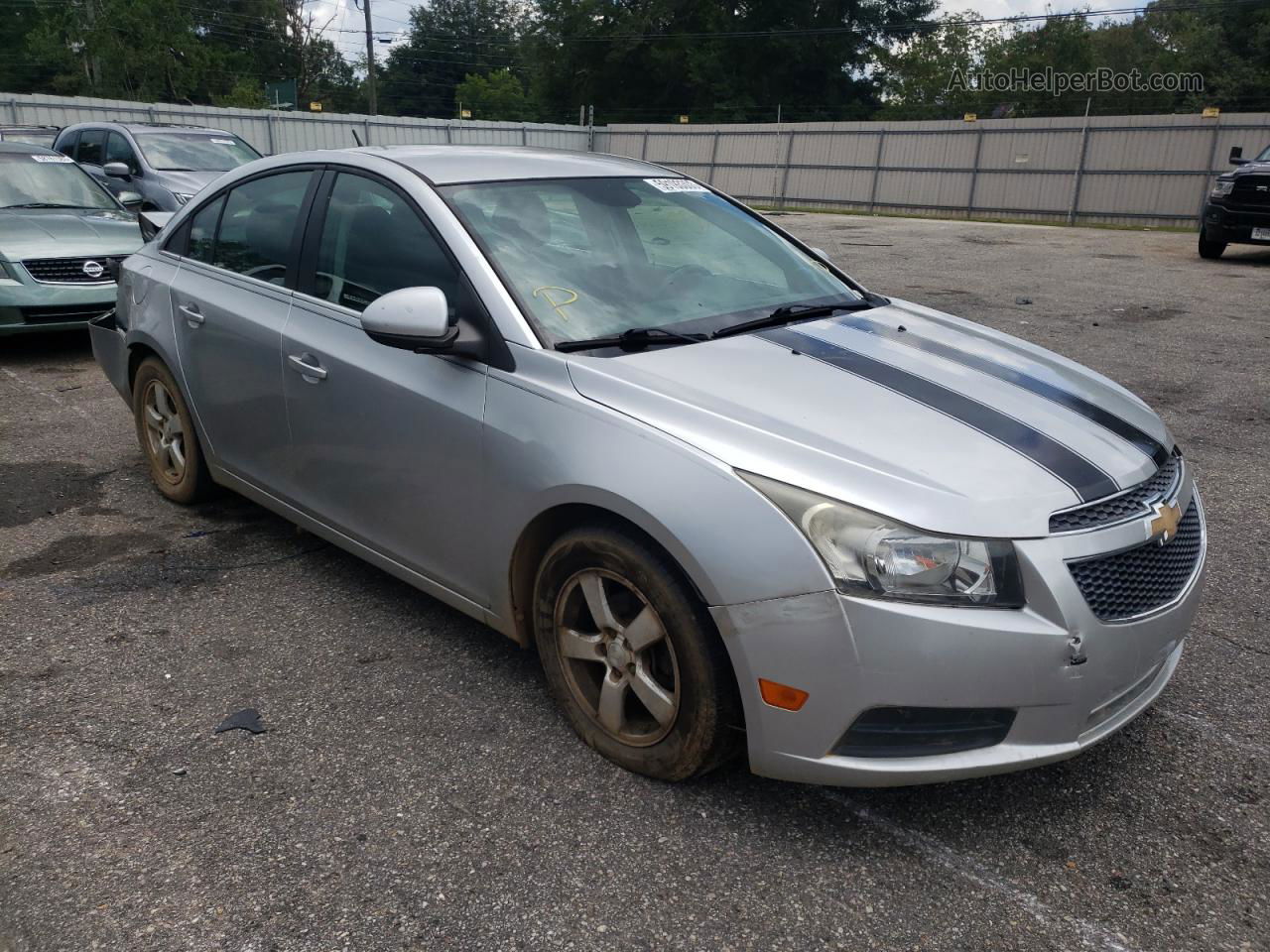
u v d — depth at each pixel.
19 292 7.42
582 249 3.38
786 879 2.43
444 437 3.09
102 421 6.14
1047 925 2.30
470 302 3.10
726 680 2.54
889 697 2.33
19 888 2.37
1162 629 2.56
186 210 4.57
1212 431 6.25
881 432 2.60
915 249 17.77
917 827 2.62
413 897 2.35
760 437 2.52
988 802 2.73
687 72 51.19
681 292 3.40
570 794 2.72
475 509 3.04
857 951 2.21
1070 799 2.75
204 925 2.26
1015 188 28.92
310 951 2.19
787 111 51.28
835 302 3.70
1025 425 2.73
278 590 3.93
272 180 4.09
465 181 3.46
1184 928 2.29
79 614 3.71
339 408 3.47
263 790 2.73
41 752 2.88
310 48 68.12
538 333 2.99
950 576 2.30
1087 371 3.50
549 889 2.38
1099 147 27.25
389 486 3.35
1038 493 2.45
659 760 2.72
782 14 50.06
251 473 4.09
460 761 2.87
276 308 3.80
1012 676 2.32
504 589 3.04
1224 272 14.41
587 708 2.89
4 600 3.81
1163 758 2.94
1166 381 7.53
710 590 2.44
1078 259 16.20
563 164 3.83
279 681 3.28
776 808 2.68
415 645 3.52
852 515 2.34
